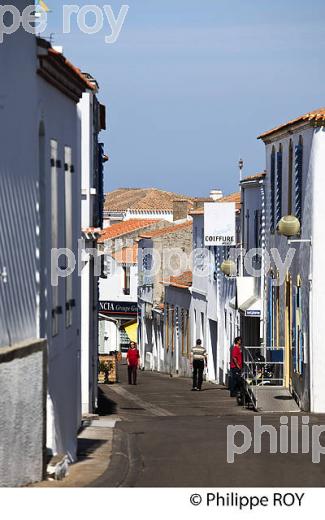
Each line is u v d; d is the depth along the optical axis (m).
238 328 52.78
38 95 19.95
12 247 17.86
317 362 38.09
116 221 115.75
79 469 22.72
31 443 18.69
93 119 40.28
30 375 18.45
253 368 45.72
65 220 23.47
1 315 17.17
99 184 46.62
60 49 23.38
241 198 54.22
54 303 21.89
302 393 39.06
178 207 93.88
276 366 43.97
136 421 33.78
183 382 60.38
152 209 117.31
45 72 20.20
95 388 39.84
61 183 22.92
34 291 19.73
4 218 17.28
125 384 58.25
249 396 39.81
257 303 48.59
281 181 44.00
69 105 24.06
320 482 21.39
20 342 18.53
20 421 17.92
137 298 91.69
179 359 72.62
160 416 36.38
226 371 56.56
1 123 16.97
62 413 23.05
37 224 19.92
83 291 35.69
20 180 18.42
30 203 19.30
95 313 40.78
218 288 59.47
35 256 19.77
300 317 39.97
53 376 21.70
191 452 26.05
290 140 42.31
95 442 27.78
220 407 40.66
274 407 39.12
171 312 75.81
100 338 85.75
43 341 19.28
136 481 21.50
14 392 17.50
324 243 38.31
